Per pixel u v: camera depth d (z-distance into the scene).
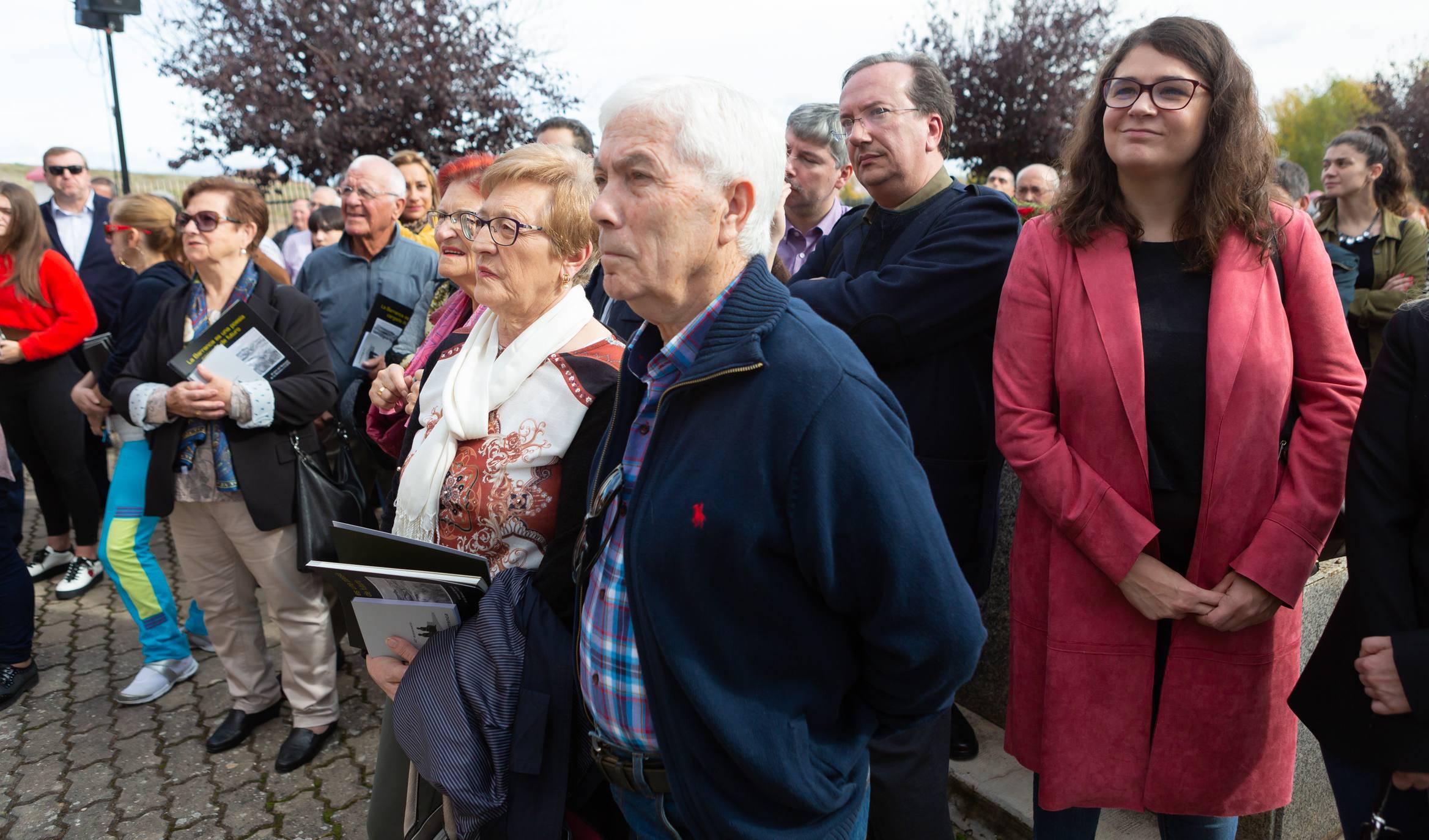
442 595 1.40
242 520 2.73
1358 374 1.56
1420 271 3.95
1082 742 1.65
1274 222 1.57
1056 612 1.67
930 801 1.79
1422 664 1.25
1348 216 4.21
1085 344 1.62
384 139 9.41
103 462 4.72
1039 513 1.72
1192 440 1.57
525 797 1.33
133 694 3.27
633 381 1.27
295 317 2.76
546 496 1.49
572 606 1.42
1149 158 1.54
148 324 2.85
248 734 3.03
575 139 3.32
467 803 1.31
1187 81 1.50
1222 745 1.61
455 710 1.33
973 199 2.00
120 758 2.94
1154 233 1.63
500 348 1.64
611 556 1.24
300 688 2.88
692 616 1.07
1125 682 1.63
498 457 1.51
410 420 1.81
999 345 1.75
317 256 3.66
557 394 1.49
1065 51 12.77
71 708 3.27
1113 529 1.58
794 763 1.09
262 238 2.88
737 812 1.12
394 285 3.54
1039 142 13.11
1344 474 1.53
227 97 9.21
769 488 1.02
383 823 1.63
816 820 1.16
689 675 1.07
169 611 3.36
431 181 4.59
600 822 1.48
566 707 1.34
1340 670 1.41
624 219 1.04
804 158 3.02
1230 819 1.72
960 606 1.05
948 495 1.96
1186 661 1.59
